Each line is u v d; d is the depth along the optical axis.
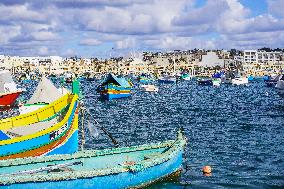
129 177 18.69
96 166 20.42
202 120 53.31
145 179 19.50
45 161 19.97
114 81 91.00
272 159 28.80
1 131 22.14
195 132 42.66
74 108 26.88
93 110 67.50
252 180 23.44
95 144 35.25
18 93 62.50
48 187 16.58
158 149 22.95
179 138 23.77
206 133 41.78
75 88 30.48
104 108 71.31
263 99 94.12
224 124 49.06
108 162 21.11
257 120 52.94
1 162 18.94
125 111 65.94
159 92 120.94
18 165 19.28
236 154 30.59
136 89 134.75
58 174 16.75
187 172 24.86
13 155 21.20
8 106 61.88
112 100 88.50
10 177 16.03
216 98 97.62
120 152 21.78
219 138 38.28
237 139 37.62
